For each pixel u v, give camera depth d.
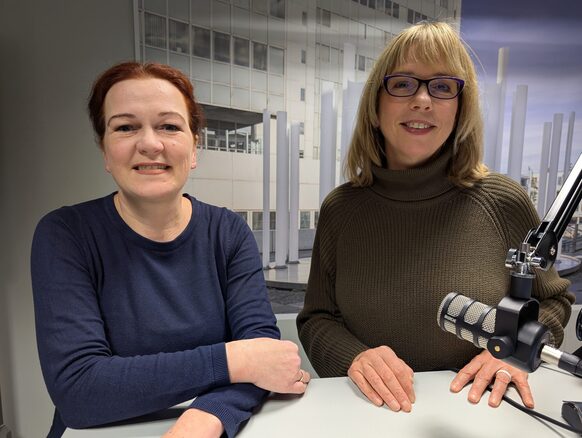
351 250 0.88
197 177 1.40
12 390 1.34
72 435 0.50
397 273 0.81
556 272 0.84
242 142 1.45
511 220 0.78
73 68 1.26
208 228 0.76
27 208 1.29
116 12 1.27
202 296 0.70
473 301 0.47
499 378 0.60
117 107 0.61
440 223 0.80
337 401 0.58
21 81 1.23
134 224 0.69
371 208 0.88
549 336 0.38
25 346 1.34
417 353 0.80
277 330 0.72
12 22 1.19
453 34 0.76
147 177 0.63
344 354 0.77
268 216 1.51
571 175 0.46
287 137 1.48
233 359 0.56
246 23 1.39
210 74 1.37
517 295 0.40
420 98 0.75
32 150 1.27
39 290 0.59
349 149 0.97
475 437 0.48
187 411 0.51
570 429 0.50
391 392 0.58
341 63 1.50
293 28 1.43
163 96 0.63
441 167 0.81
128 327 0.64
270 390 0.56
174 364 0.54
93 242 0.65
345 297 0.87
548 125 1.61
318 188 1.56
